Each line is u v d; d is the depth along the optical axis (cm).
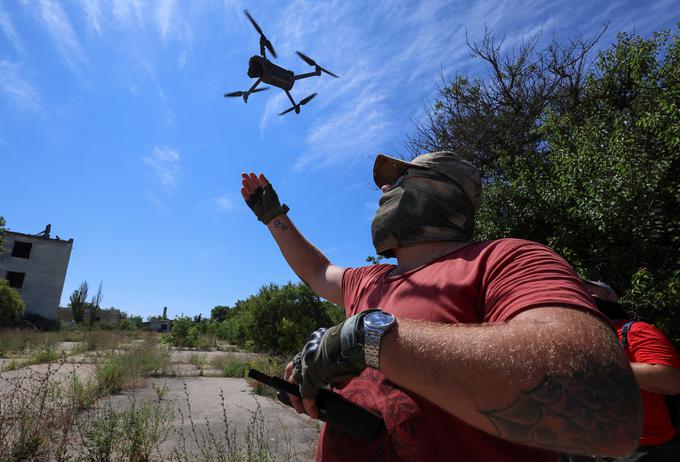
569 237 620
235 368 1104
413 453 90
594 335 64
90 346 1622
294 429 565
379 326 77
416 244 119
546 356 60
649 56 788
